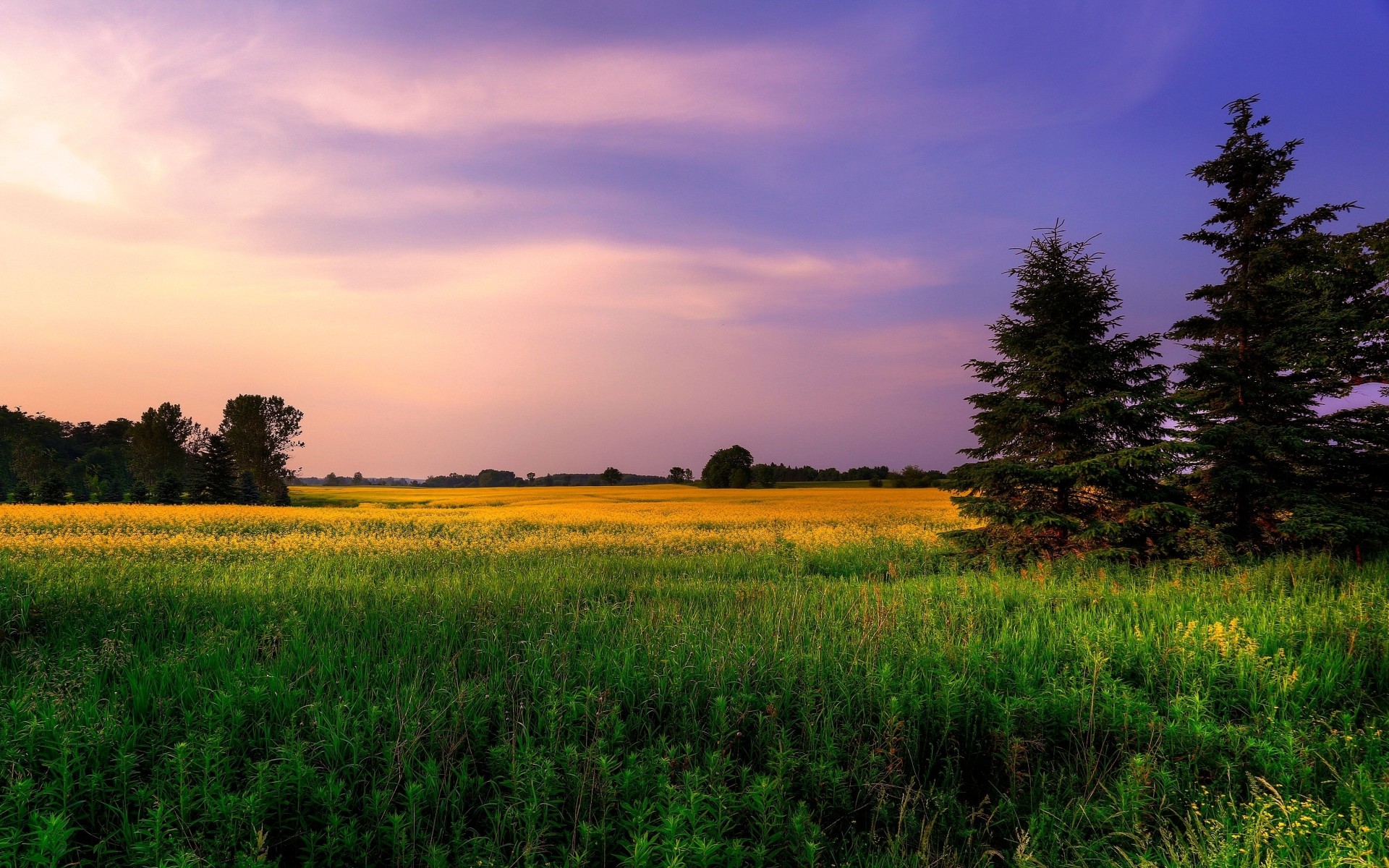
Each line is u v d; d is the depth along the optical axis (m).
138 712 4.75
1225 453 14.92
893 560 16.19
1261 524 14.91
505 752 4.11
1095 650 6.27
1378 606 8.35
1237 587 10.12
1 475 85.44
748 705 4.93
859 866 3.53
